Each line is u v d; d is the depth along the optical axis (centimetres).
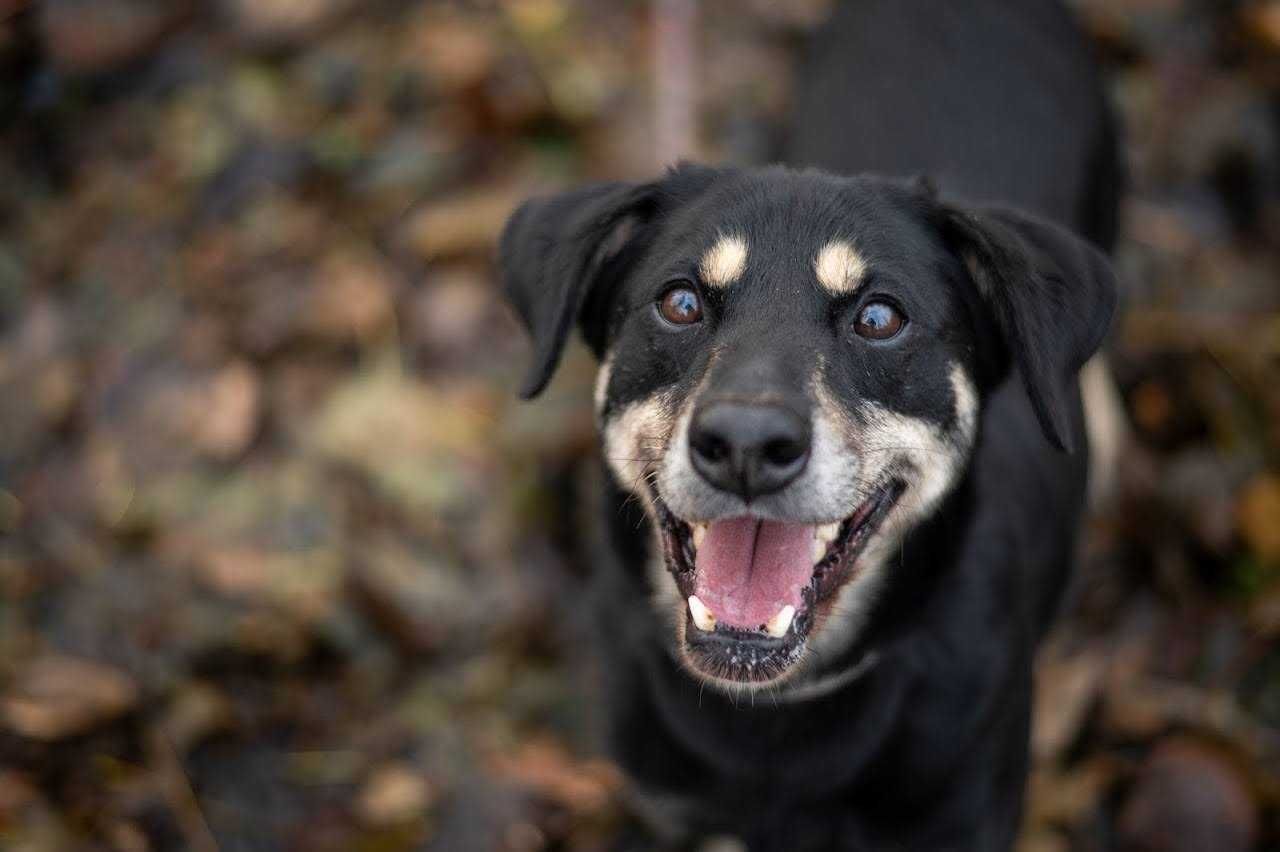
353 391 110
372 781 97
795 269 77
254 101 122
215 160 120
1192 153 120
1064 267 79
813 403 74
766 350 74
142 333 113
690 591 79
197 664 101
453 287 113
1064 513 91
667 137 114
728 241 78
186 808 95
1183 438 109
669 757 84
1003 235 78
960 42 104
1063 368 78
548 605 104
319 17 125
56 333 114
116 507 107
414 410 109
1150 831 94
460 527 106
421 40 123
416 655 102
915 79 102
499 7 125
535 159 119
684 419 74
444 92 121
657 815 90
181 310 114
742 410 72
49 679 98
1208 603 103
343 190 119
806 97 108
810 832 83
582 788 96
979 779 81
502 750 98
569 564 105
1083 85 106
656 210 82
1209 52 124
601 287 84
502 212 116
